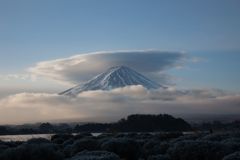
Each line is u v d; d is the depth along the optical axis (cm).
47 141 4494
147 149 3228
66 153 3188
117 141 3081
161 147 3072
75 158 2009
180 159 2494
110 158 1881
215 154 2431
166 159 2516
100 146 3197
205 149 2456
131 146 3056
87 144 3203
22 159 2517
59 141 5050
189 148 2480
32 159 2519
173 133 5422
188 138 4188
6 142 4444
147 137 5353
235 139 3225
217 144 2517
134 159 3033
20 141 4744
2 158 2505
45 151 2573
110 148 3028
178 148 2527
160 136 5341
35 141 4350
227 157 1972
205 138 3912
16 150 2544
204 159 2441
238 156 1958
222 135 4153
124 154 3027
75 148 3188
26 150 2548
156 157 2538
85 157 1911
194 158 2445
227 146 2544
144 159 2938
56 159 2609
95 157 1877
